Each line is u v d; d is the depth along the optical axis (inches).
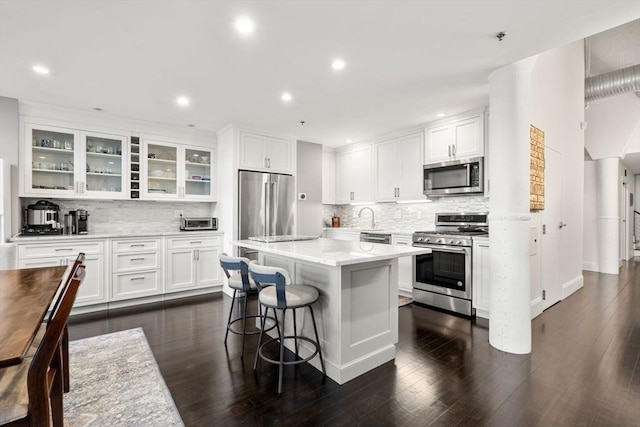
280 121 160.6
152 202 173.0
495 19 75.3
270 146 179.0
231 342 106.2
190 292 165.0
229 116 152.1
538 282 131.7
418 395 74.9
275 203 178.7
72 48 88.7
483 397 73.9
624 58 191.9
